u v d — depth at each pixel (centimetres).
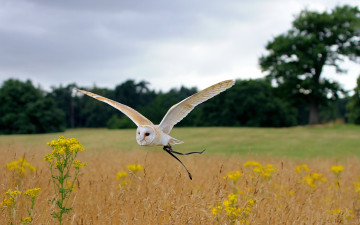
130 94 4941
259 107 6769
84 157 1271
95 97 581
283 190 754
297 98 5553
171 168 1029
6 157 862
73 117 7694
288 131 3903
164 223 540
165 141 521
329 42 5366
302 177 932
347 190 884
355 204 741
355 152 2373
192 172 923
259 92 6775
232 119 6788
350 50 5241
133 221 559
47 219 559
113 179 882
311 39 5212
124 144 2644
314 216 646
